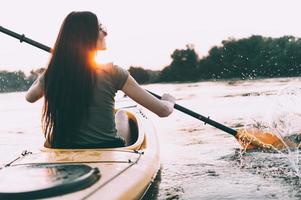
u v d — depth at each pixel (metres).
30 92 2.21
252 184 2.63
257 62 23.70
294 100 5.33
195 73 27.67
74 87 2.01
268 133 3.55
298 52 21.55
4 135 5.69
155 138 2.99
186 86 19.06
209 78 27.16
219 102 8.57
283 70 21.67
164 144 4.32
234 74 25.56
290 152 3.43
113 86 2.09
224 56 26.17
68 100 2.02
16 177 1.40
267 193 2.43
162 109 2.25
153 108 2.21
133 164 1.86
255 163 3.17
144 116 3.99
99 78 2.04
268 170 2.95
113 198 1.37
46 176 1.40
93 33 2.06
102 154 1.93
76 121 2.03
